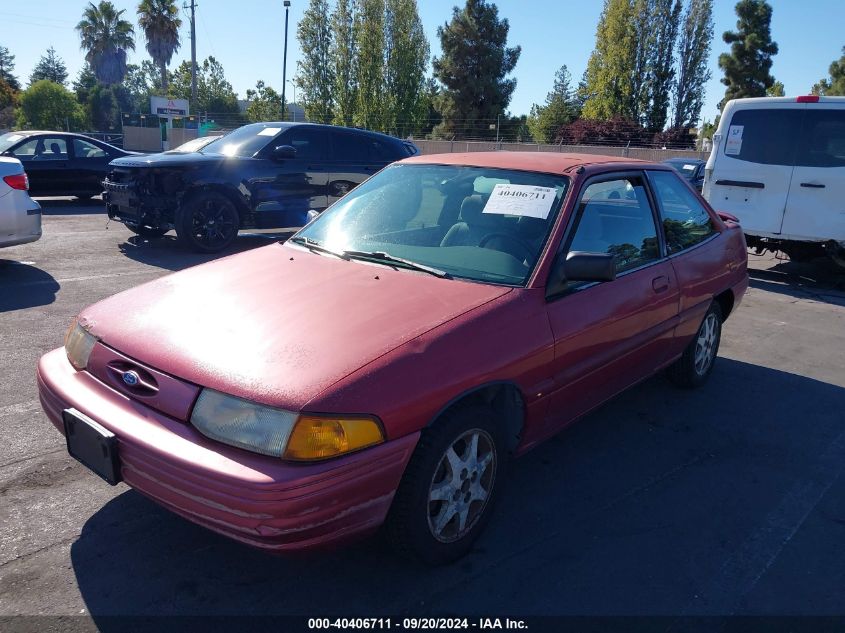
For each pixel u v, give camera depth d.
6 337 5.22
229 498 2.17
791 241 8.56
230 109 75.75
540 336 2.95
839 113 7.88
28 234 7.35
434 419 2.49
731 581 2.79
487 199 3.54
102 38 61.53
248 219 9.16
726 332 6.58
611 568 2.84
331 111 47.56
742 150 8.58
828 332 6.68
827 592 2.75
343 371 2.34
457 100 48.97
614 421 4.36
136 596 2.53
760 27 40.66
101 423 2.49
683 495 3.47
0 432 3.72
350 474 2.24
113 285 6.95
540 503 3.33
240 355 2.45
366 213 3.80
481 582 2.71
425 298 2.88
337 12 44.88
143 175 8.51
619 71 42.47
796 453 4.01
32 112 59.06
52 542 2.82
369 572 2.74
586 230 3.41
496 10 48.59
